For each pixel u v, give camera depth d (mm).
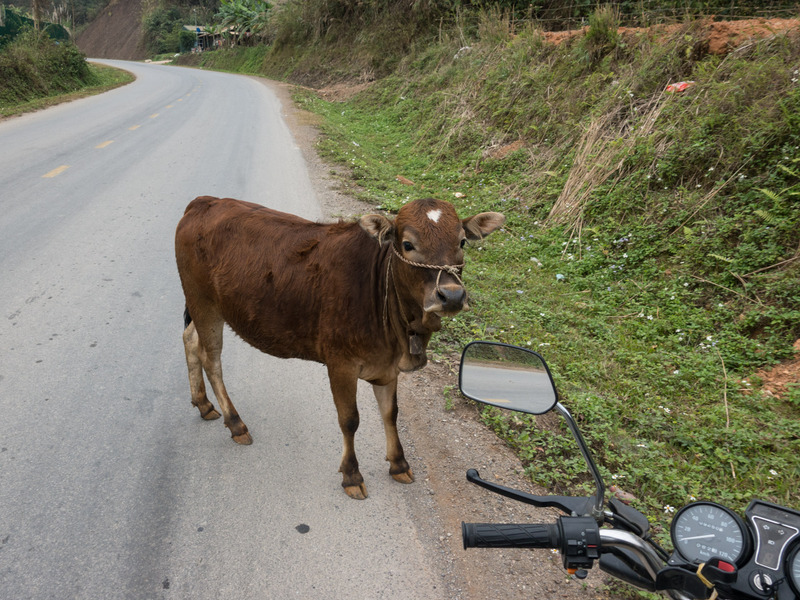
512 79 13430
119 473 3617
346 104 23547
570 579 3074
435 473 3859
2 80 22984
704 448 4250
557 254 8055
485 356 2215
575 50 12461
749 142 7176
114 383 4543
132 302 5875
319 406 4516
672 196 7625
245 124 17047
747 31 9258
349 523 3367
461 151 12898
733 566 1554
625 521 1964
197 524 3277
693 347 5715
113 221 8156
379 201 9992
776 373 5121
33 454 3711
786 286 5684
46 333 5195
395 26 25922
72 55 29422
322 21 32812
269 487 3611
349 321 3248
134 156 12141
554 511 3576
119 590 2834
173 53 64188
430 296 2736
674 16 13125
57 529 3162
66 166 11070
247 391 4668
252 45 45781
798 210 6191
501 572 3102
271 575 2977
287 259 3508
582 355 5578
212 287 3842
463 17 20750
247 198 9430
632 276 7094
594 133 9453
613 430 4391
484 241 8578
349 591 2918
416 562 3127
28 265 6578
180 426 4137
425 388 4867
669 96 8797
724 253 6480
